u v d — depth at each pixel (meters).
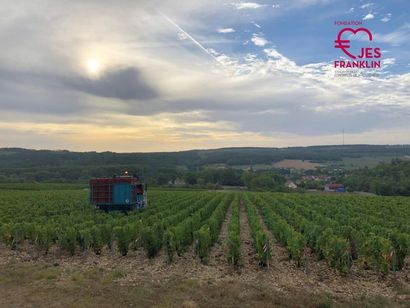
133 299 12.59
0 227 22.72
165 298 12.63
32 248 21.50
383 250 15.41
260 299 12.59
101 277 15.15
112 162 158.12
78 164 153.50
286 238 20.05
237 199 57.31
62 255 19.59
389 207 41.00
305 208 35.53
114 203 35.16
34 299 12.77
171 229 18.77
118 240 19.14
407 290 13.41
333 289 13.80
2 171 134.25
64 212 36.44
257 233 17.59
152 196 59.06
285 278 15.10
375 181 103.56
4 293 13.48
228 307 11.91
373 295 13.12
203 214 31.89
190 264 17.34
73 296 12.98
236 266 16.78
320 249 18.12
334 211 34.66
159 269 16.45
